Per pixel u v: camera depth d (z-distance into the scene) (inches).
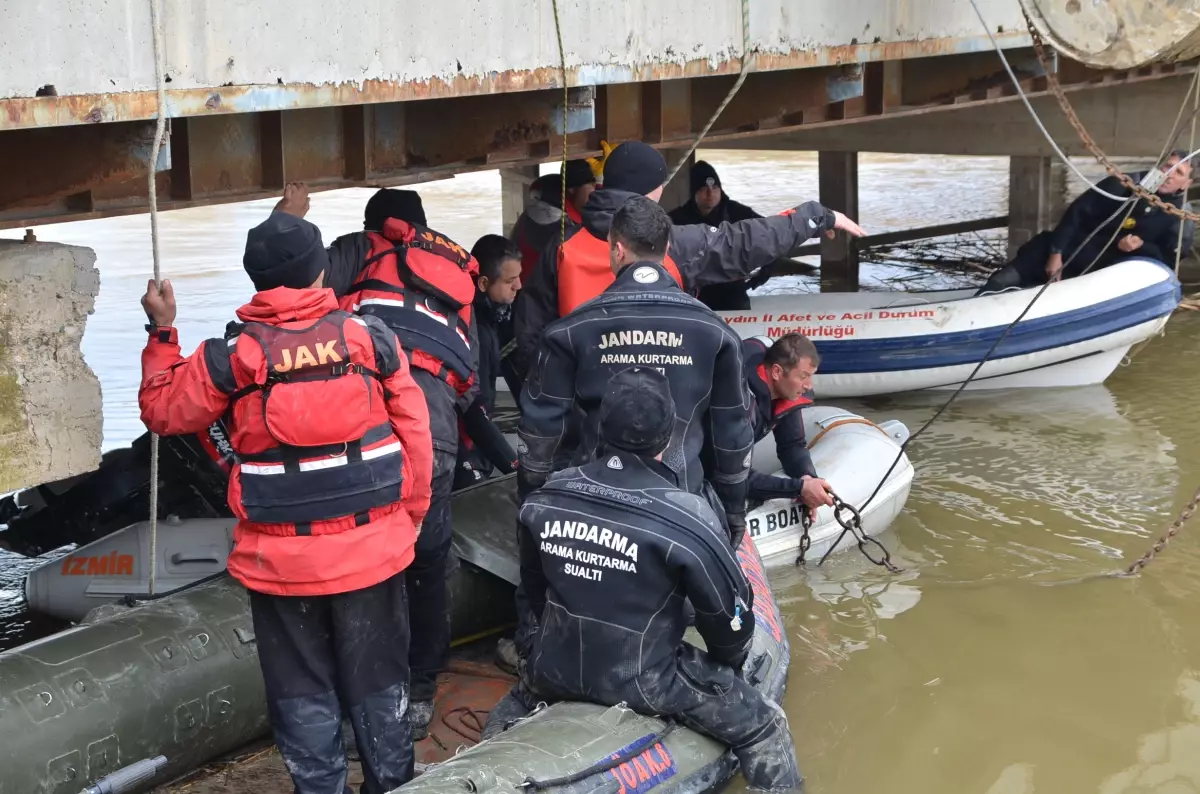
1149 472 256.2
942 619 194.4
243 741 151.6
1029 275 334.6
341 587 118.8
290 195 173.0
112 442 267.3
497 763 121.0
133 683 138.4
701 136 184.9
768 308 322.0
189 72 133.4
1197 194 542.6
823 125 271.1
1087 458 265.6
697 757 134.6
